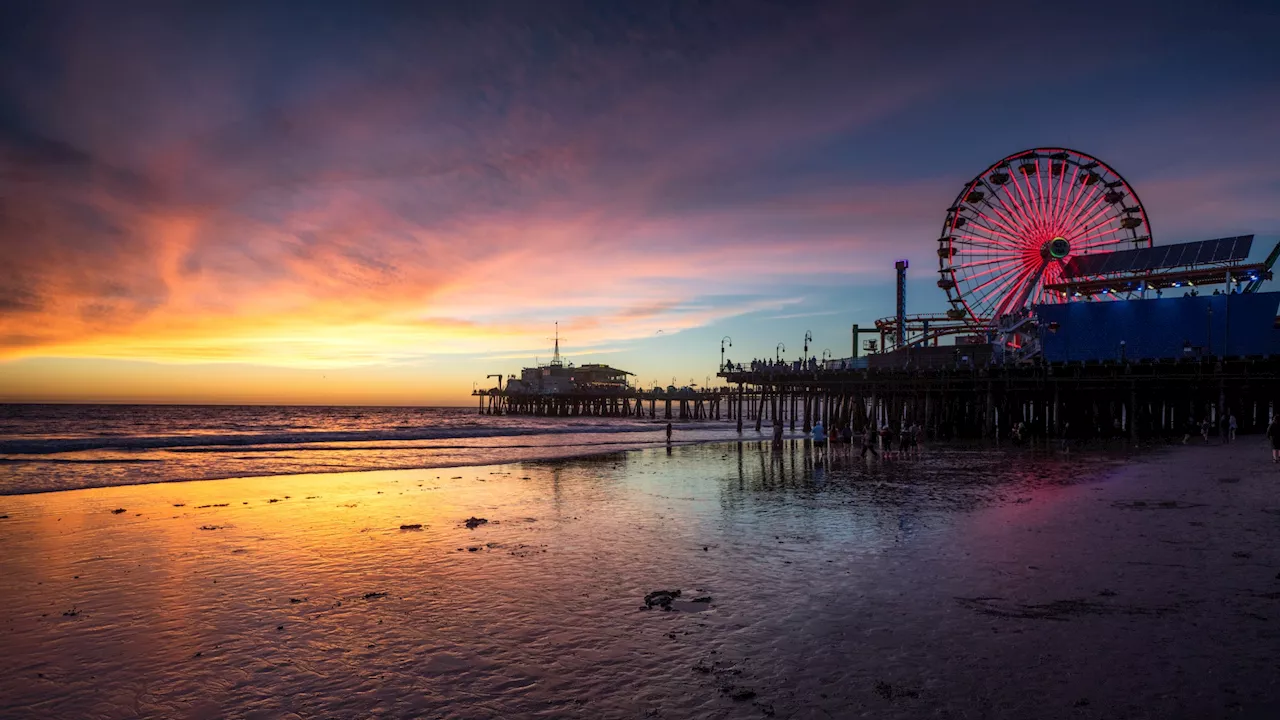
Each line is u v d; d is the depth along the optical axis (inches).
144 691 283.3
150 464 1358.3
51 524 681.6
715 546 551.2
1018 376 2094.0
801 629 339.6
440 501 840.3
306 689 281.7
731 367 2731.3
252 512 757.9
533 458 1571.1
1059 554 481.1
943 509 707.4
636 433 2947.8
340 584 449.4
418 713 256.7
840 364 2576.3
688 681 279.0
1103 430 2071.9
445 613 383.6
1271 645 297.0
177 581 460.4
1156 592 381.4
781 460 1400.1
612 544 567.2
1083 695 250.7
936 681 269.0
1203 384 1909.4
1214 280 2182.6
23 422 4018.2
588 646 325.1
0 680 295.9
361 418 6063.0
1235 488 786.2
